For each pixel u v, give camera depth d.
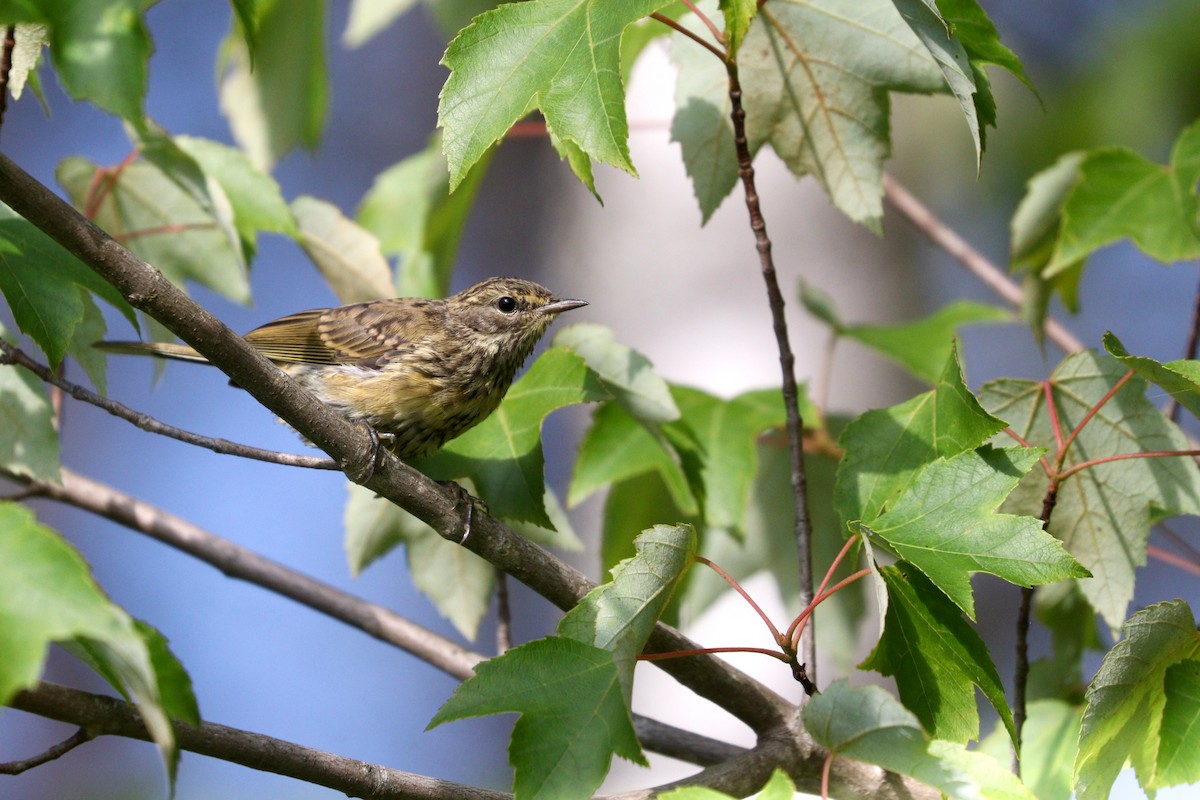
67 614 5.09
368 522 11.23
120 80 6.39
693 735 10.07
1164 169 10.45
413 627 11.34
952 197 22.50
